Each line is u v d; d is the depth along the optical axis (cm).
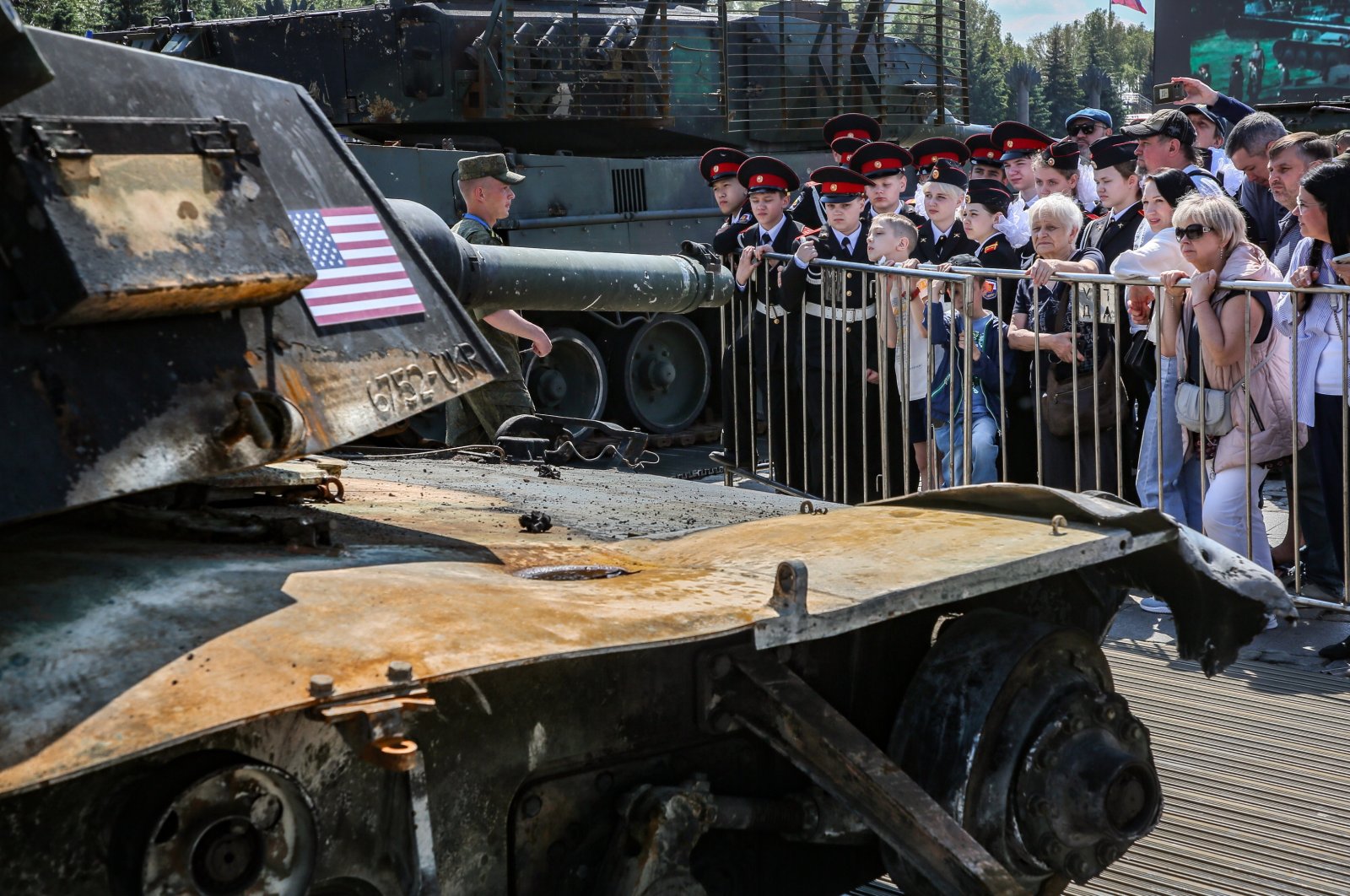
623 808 273
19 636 221
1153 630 634
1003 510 345
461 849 256
